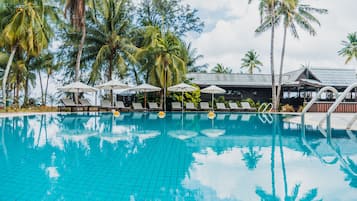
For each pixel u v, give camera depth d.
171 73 22.44
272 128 11.63
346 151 6.59
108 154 6.19
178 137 8.91
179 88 20.95
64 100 20.58
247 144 7.60
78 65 20.89
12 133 9.54
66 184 4.10
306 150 6.75
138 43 24.81
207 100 26.81
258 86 26.69
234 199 3.57
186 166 5.19
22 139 8.25
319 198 3.58
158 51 22.02
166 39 22.67
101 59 22.56
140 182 4.24
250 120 15.61
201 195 3.70
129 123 13.53
